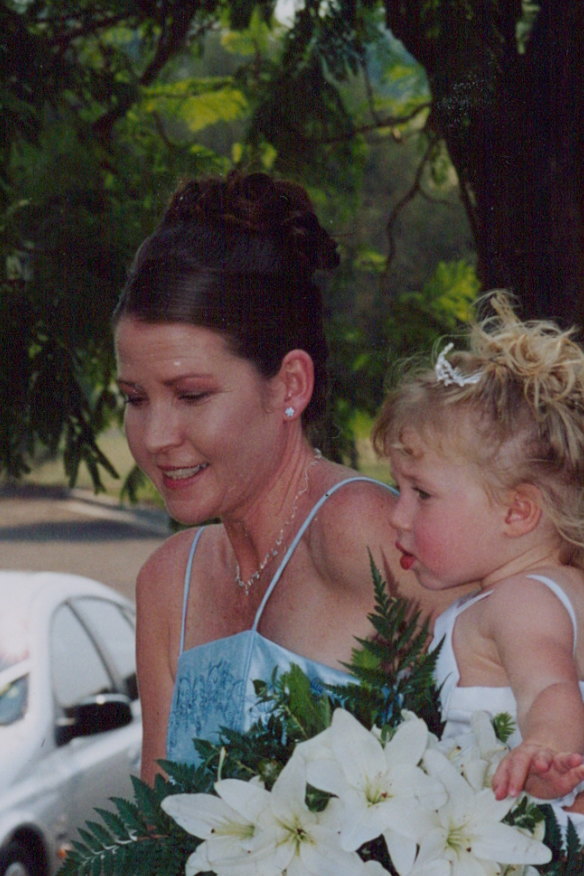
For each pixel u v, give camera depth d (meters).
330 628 2.66
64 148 6.89
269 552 2.76
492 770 2.15
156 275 2.56
